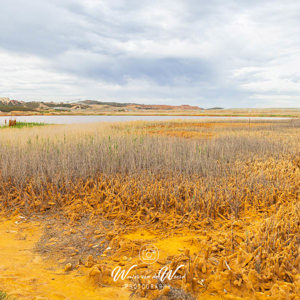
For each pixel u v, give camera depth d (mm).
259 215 5137
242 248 3551
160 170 7676
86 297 2723
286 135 15203
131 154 8625
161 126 23844
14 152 8227
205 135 15703
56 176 6879
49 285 2938
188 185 6324
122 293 2811
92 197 6023
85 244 4102
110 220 5027
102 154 8297
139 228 4680
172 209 5391
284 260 3143
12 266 3354
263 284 2873
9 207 5695
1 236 4398
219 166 7898
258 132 16562
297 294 2660
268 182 6512
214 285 2857
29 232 4590
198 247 3922
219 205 5293
